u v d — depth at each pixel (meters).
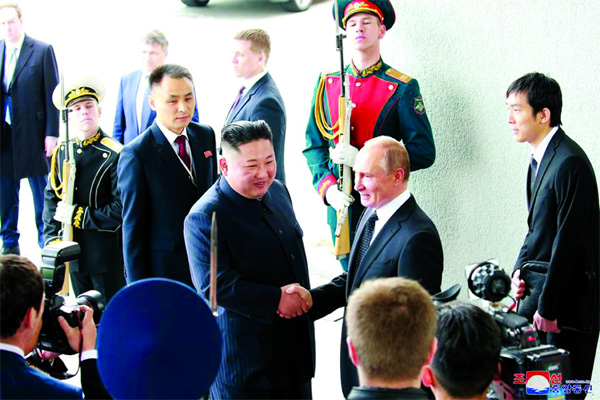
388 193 2.92
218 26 8.82
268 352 3.02
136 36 8.80
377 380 1.99
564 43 3.81
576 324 3.29
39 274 2.30
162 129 3.70
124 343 2.06
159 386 2.07
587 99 3.78
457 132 4.31
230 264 2.98
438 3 4.24
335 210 4.27
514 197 4.11
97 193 4.19
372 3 4.07
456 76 4.25
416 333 1.97
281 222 3.10
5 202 5.59
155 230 3.70
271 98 4.50
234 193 3.01
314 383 4.13
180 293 2.06
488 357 2.08
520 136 3.38
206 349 2.07
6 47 5.46
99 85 4.25
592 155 3.81
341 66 4.04
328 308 3.16
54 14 9.73
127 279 3.75
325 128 4.31
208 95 7.45
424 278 2.81
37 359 2.69
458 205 4.38
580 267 3.25
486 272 2.47
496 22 4.02
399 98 4.11
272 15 8.98
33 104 5.44
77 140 4.26
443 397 2.15
